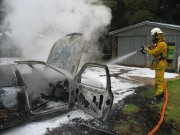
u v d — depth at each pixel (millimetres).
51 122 4539
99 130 4227
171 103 5766
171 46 6051
